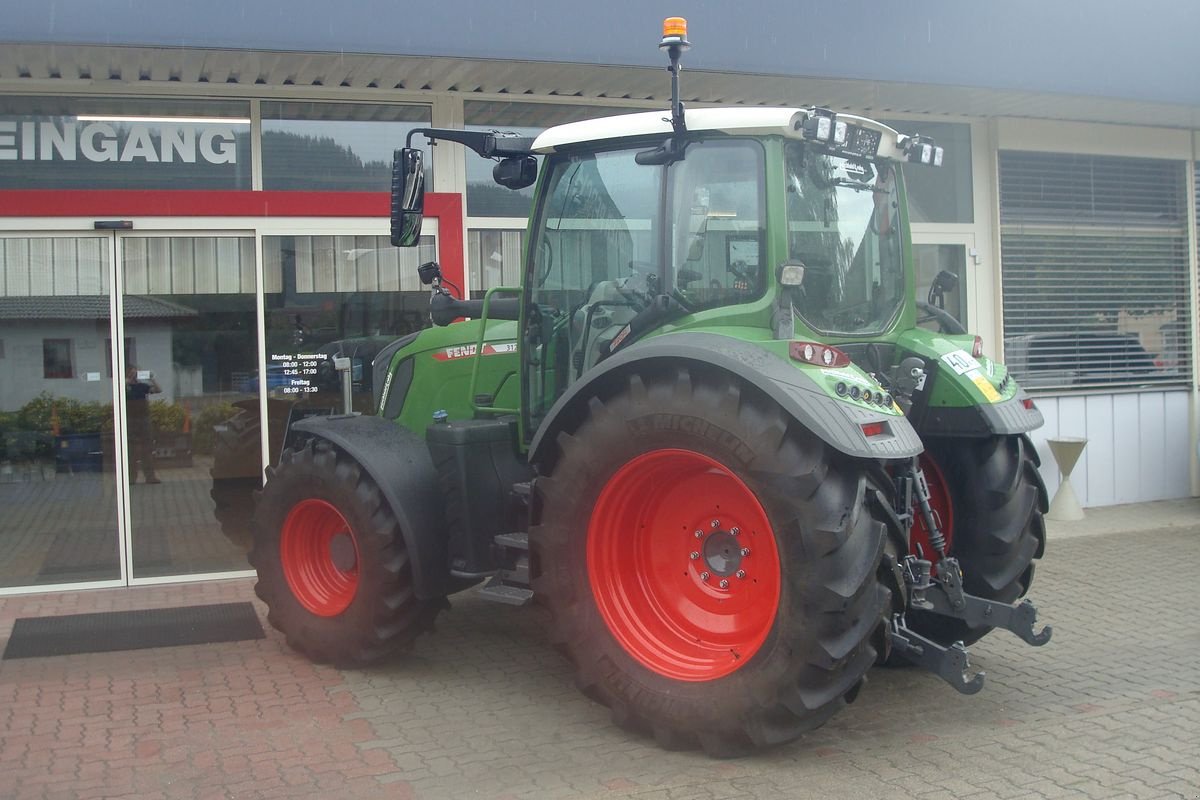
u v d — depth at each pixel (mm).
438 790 3883
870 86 7836
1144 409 9852
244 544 7223
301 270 7281
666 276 4551
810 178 4570
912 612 5023
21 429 6945
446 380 5703
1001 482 4789
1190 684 4965
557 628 4422
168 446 7125
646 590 4402
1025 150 9328
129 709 4766
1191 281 10023
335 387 7359
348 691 4988
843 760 4102
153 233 7043
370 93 7457
